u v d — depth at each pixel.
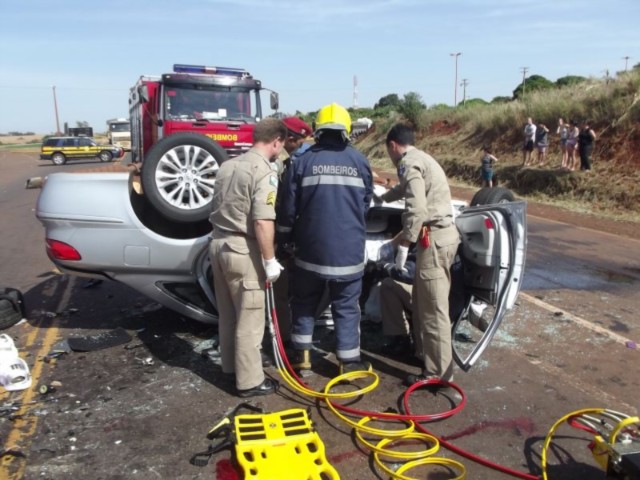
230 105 9.96
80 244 4.42
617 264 8.08
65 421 3.54
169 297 4.70
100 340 4.78
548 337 5.06
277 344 4.13
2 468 3.05
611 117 16.47
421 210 3.69
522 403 3.85
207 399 3.84
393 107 35.88
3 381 3.93
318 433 3.46
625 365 4.49
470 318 4.49
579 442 3.40
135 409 3.69
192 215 4.57
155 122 9.88
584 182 15.21
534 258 8.44
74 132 49.56
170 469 3.07
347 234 3.83
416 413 3.70
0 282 6.89
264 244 3.56
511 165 18.91
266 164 3.61
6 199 16.45
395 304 4.46
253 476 2.88
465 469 3.09
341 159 3.81
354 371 4.07
